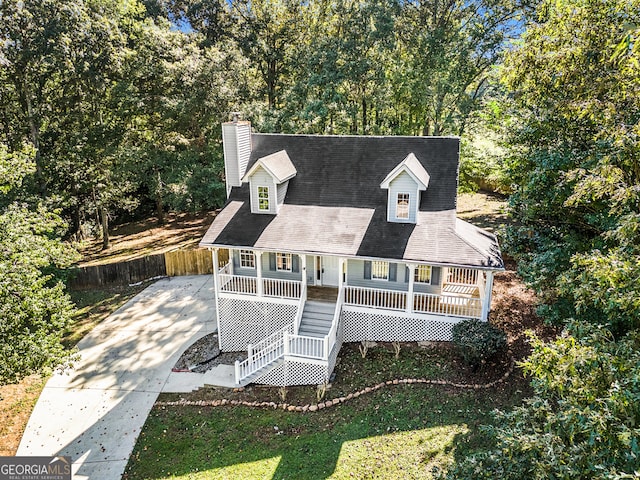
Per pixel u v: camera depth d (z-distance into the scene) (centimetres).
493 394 1503
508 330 1791
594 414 688
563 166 1367
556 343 842
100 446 1502
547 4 1442
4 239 1522
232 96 3128
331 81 2988
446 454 1305
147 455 1449
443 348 1761
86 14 2733
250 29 3847
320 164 2072
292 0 3697
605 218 1217
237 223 1967
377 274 1927
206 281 2769
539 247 1535
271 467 1350
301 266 1923
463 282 2042
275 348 1759
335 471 1304
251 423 1548
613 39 1116
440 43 3238
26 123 2973
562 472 709
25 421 1639
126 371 1905
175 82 3095
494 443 1309
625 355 802
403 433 1406
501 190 3469
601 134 1095
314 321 1838
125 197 3662
